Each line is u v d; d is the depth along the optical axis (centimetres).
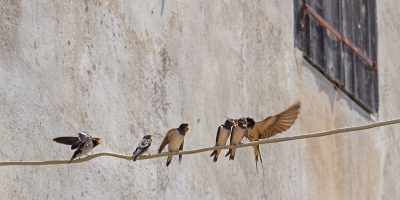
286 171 1695
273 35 1733
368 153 2036
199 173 1447
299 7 1838
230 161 1536
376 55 2141
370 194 2009
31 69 1167
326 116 1883
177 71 1438
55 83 1199
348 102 1991
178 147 1124
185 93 1446
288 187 1691
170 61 1424
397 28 2288
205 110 1489
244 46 1636
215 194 1475
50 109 1181
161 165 1363
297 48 1811
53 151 1175
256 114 1633
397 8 2300
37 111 1162
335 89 1944
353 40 2031
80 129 1220
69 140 1037
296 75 1791
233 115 1565
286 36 1777
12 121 1123
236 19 1625
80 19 1262
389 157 2127
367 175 2012
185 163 1416
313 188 1777
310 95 1830
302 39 1833
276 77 1717
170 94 1409
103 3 1307
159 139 1362
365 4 2119
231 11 1614
